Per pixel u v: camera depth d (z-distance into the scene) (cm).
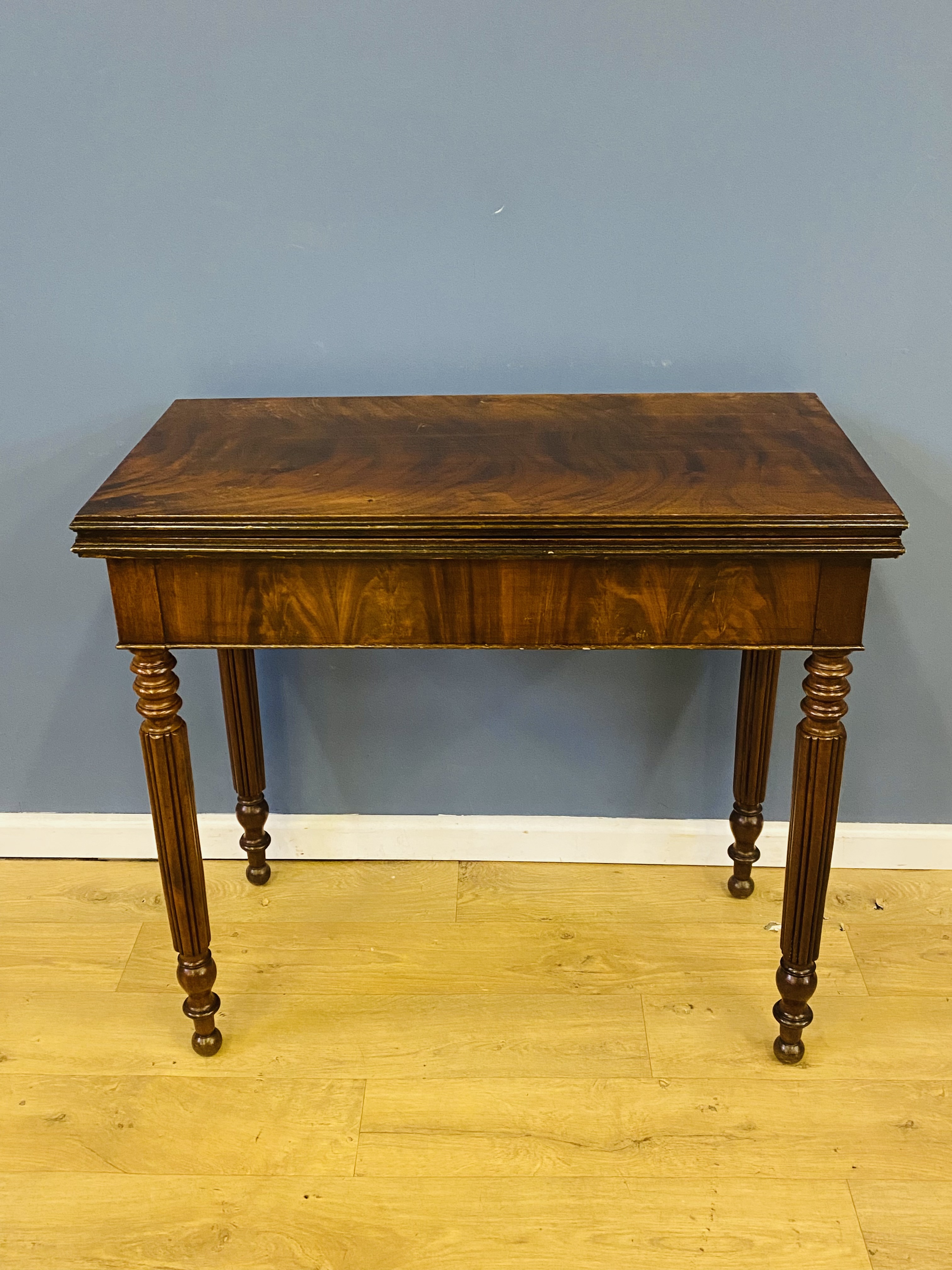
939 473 196
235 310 191
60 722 222
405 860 230
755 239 183
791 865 171
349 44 174
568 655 209
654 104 175
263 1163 171
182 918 177
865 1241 159
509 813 227
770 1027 192
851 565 149
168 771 166
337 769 223
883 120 175
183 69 176
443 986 201
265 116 178
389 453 167
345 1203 166
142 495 155
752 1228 161
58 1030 194
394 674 213
